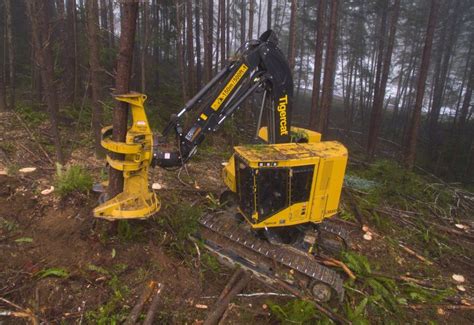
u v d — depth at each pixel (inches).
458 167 713.6
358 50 1016.2
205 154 417.7
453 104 1185.4
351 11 938.7
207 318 169.6
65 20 474.6
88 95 514.3
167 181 309.7
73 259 190.4
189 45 575.2
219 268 212.1
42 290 167.3
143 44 515.5
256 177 200.2
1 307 157.2
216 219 238.1
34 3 274.8
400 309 211.5
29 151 316.2
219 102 203.6
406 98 1241.4
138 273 189.9
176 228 229.8
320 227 251.8
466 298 233.5
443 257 286.5
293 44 457.7
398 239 302.4
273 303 188.5
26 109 422.9
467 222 357.4
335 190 219.8
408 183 423.8
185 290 187.6
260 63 208.8
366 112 1119.0
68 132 388.8
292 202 210.2
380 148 856.9
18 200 235.1
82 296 169.0
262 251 214.2
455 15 852.0
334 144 235.3
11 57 424.2
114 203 188.5
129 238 211.5
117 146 178.9
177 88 695.1
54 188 247.4
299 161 202.5
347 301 207.5
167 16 727.1
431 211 371.6
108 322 159.2
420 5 979.3
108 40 566.3
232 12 1000.9
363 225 305.9
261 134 262.8
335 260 236.5
